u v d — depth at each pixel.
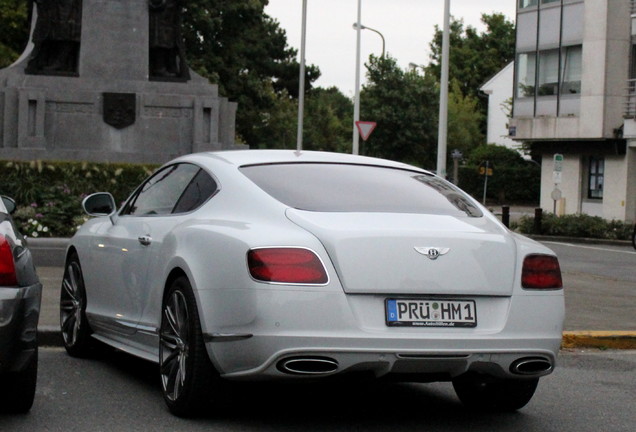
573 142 50.50
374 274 6.49
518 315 6.77
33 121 27.19
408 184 7.71
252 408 7.64
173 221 7.82
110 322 8.77
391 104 66.25
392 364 6.48
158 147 27.84
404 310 6.54
